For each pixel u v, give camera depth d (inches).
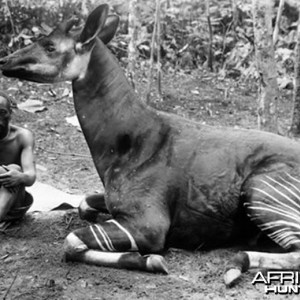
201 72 361.4
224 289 133.0
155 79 331.6
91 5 340.8
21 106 276.8
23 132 160.9
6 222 163.3
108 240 139.4
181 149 146.4
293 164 144.3
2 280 137.0
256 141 147.5
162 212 141.9
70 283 134.5
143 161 146.2
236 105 314.5
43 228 163.6
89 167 231.5
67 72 147.6
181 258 146.0
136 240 139.1
